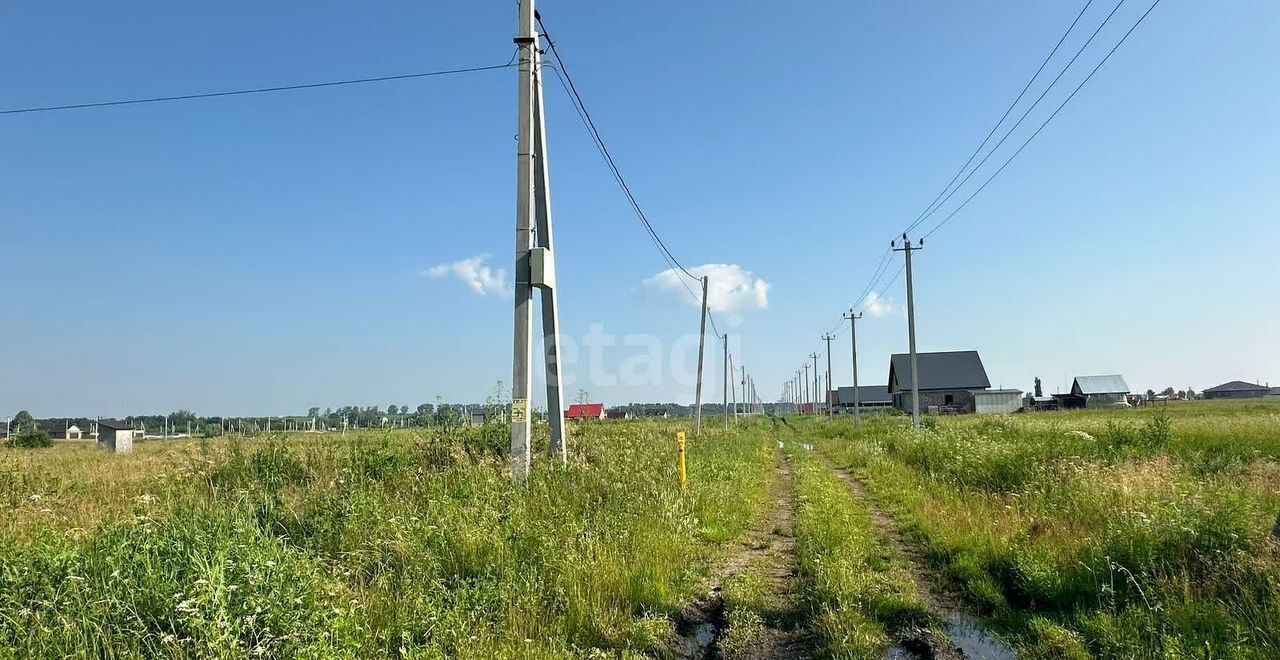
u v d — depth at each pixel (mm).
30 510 8531
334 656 4328
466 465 11391
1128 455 14703
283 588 4891
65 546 5512
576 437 17203
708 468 15797
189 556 5289
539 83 12875
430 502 8344
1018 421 28672
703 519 10750
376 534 7273
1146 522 7160
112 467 15852
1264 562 5930
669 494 10695
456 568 6809
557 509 8844
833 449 28797
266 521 7762
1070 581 6609
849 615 6082
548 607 6137
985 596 6887
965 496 12539
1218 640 5133
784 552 9234
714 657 5656
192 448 15305
